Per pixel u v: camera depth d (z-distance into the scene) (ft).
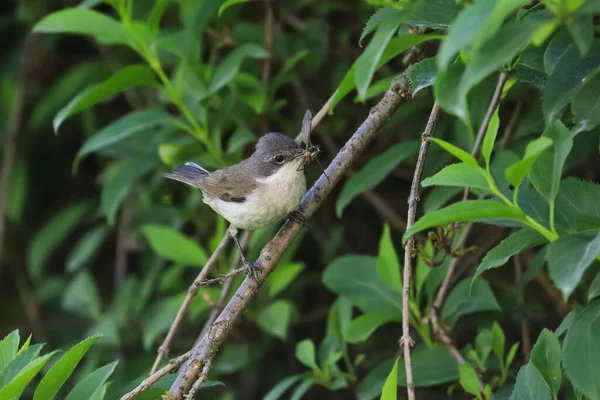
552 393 20.65
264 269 25.75
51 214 53.26
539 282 36.70
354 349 39.88
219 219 37.19
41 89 49.44
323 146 42.42
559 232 18.42
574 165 29.89
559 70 20.49
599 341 17.93
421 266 29.32
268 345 41.16
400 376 27.99
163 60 37.60
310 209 27.09
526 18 20.54
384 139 40.29
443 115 35.04
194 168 34.45
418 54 27.07
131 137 40.04
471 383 24.86
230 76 32.40
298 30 42.29
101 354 41.42
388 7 20.30
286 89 42.37
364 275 30.17
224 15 38.22
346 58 41.93
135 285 42.91
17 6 50.47
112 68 45.78
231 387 45.93
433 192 30.40
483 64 16.11
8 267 53.06
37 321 49.60
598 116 20.25
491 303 28.37
